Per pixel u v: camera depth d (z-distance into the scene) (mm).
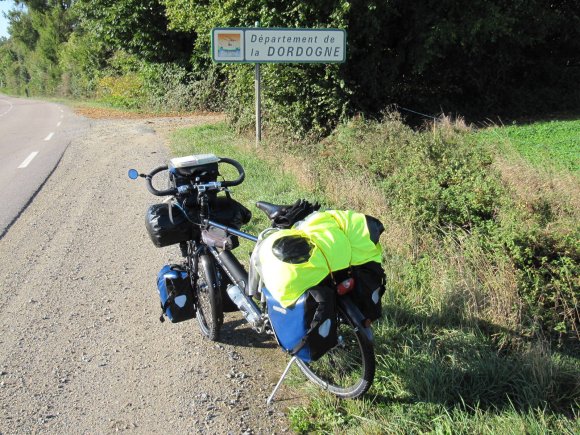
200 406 3652
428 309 4430
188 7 17391
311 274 3072
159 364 4172
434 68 15125
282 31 11656
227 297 4254
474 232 5133
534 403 3338
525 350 3834
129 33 26359
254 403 3660
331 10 12484
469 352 3805
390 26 14008
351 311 3205
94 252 6641
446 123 11844
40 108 36281
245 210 4520
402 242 5469
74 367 4172
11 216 8281
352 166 8508
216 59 11562
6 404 3746
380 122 12586
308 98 13336
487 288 4391
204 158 4348
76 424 3533
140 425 3504
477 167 7039
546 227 4773
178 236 4352
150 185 4191
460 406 3373
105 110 29047
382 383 3588
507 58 15289
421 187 6223
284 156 10484
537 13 14656
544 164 8031
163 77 26812
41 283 5746
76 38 50000
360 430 3217
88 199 9188
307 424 3367
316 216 3396
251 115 14516
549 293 4234
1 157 14055
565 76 16156
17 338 4621
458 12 13453
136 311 5070
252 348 4340
